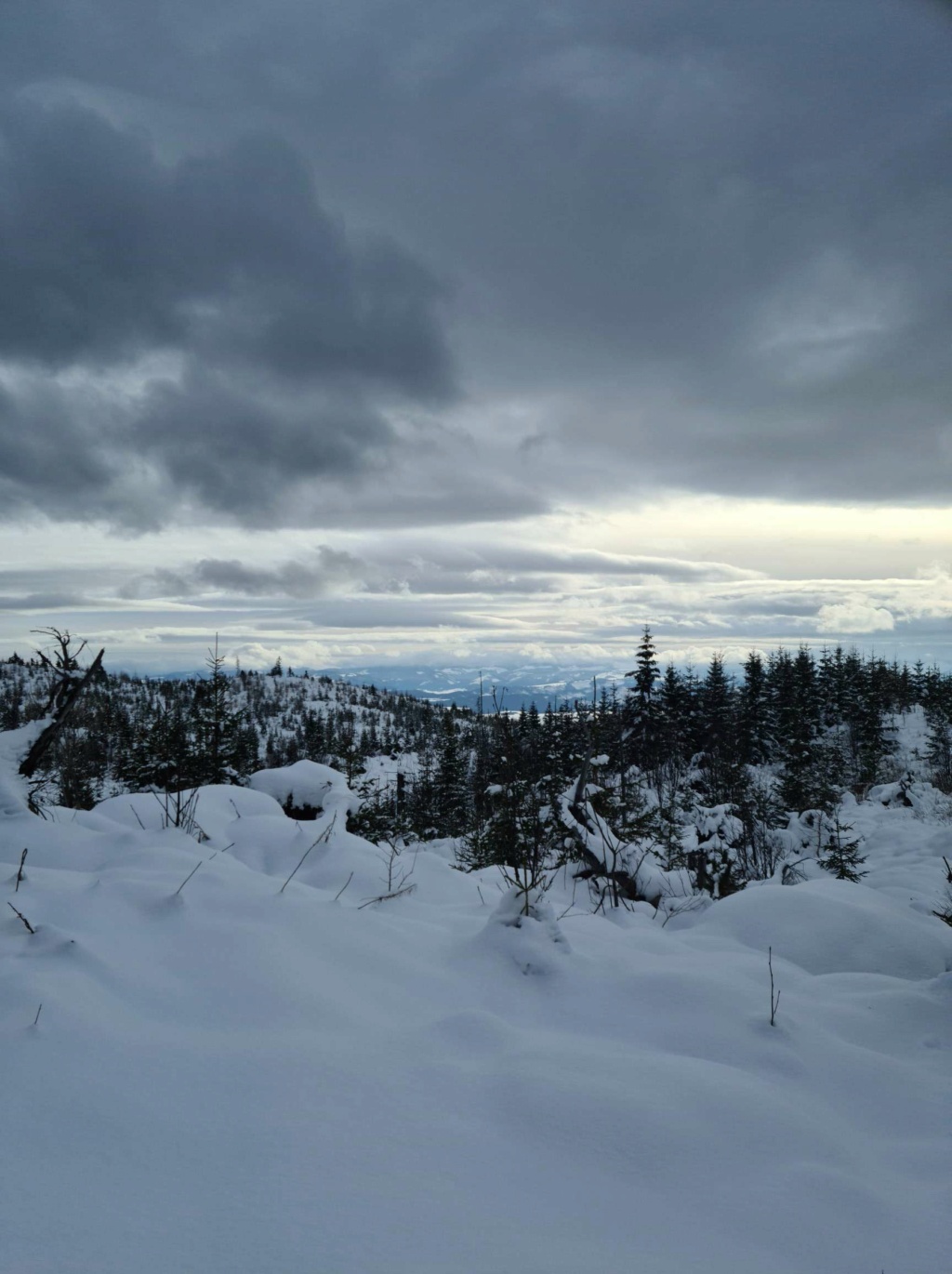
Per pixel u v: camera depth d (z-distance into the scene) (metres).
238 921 3.85
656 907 8.16
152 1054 2.59
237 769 15.75
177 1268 1.66
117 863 5.01
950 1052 3.56
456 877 6.99
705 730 48.31
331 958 3.76
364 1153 2.17
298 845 6.77
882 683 60.94
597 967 4.12
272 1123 2.26
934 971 5.43
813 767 35.62
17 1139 2.06
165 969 3.32
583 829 8.91
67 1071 2.39
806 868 17.70
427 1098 2.51
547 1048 2.96
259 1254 1.72
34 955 3.18
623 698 44.25
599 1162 2.28
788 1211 2.13
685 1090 2.70
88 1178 1.95
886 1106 3.00
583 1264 1.82
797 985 4.41
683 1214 2.08
